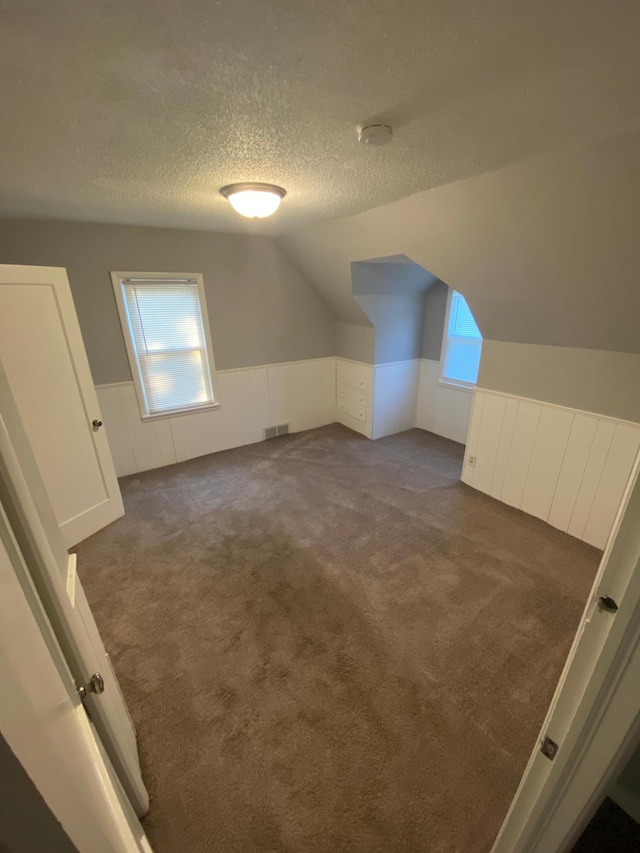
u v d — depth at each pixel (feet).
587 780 2.11
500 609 6.54
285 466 12.08
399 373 14.06
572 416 8.10
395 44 2.54
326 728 4.79
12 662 1.20
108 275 9.87
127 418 11.18
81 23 2.19
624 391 7.25
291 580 7.27
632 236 5.08
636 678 1.75
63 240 9.11
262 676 5.45
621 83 3.07
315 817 3.97
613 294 6.17
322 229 9.71
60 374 7.76
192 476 11.47
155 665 5.64
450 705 5.03
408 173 5.39
